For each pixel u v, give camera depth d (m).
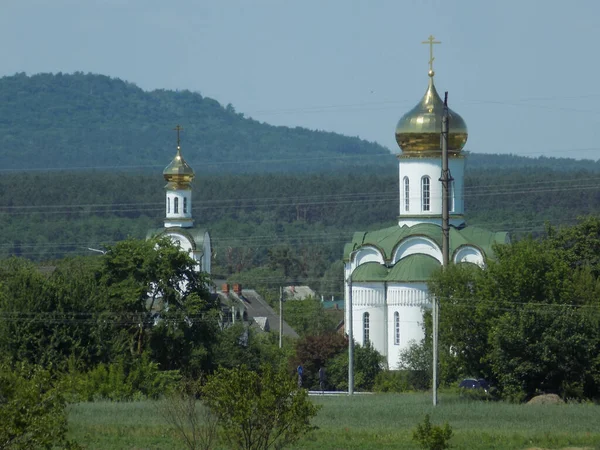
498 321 172.12
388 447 121.06
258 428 101.56
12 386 85.38
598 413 150.88
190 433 114.31
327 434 129.25
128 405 158.50
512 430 133.62
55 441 92.75
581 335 169.62
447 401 169.12
